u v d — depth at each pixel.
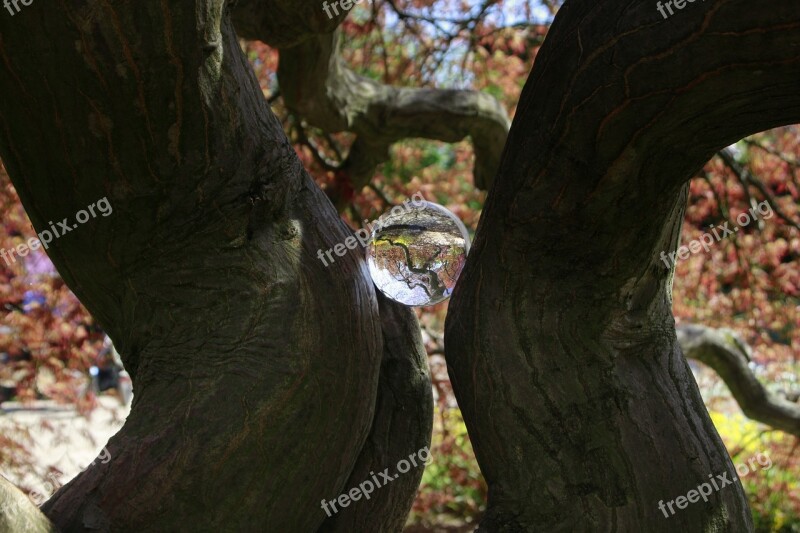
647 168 1.59
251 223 1.76
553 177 1.66
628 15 1.48
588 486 1.73
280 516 1.77
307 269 1.81
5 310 4.83
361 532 2.14
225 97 1.63
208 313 1.77
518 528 1.77
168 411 1.74
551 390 1.76
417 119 4.18
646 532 1.70
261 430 1.72
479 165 4.64
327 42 3.49
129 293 1.83
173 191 1.68
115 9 1.42
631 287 1.76
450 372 1.92
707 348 5.00
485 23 5.45
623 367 1.79
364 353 1.86
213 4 1.52
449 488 6.92
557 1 5.34
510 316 1.79
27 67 1.49
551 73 1.62
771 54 1.35
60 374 4.99
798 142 6.19
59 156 1.63
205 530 1.71
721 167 5.62
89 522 1.68
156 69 1.50
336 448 1.81
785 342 6.28
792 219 5.24
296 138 5.25
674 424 1.77
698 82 1.43
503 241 1.78
